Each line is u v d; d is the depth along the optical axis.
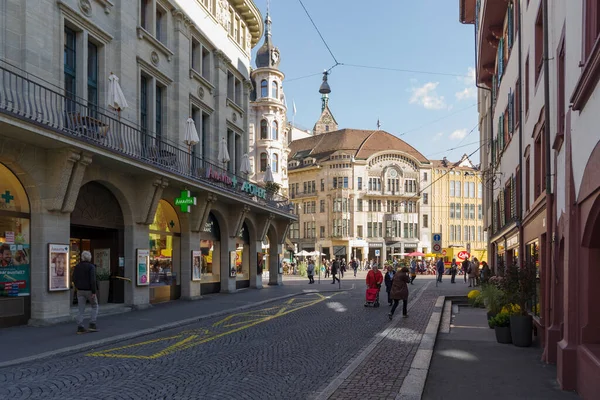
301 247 82.19
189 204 20.72
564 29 8.12
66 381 7.86
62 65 15.46
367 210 79.25
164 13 22.09
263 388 7.50
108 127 16.25
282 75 52.34
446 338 12.20
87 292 12.46
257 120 51.00
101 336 11.88
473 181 88.88
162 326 13.67
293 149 89.31
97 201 17.39
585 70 5.91
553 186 9.55
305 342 11.55
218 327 14.11
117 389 7.40
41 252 14.18
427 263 65.25
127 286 18.30
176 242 22.59
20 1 14.03
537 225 12.12
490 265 32.28
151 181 18.53
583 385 6.79
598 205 6.22
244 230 31.28
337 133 85.06
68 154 14.24
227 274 27.12
